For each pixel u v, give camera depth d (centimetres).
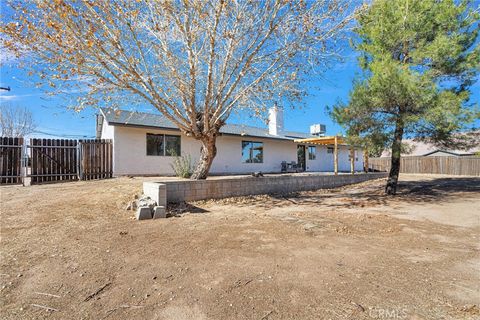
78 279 250
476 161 1795
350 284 244
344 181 1220
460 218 532
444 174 1917
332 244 357
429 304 212
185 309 204
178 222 466
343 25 676
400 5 761
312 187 1039
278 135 1864
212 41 607
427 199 768
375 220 507
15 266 274
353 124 839
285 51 676
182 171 1102
